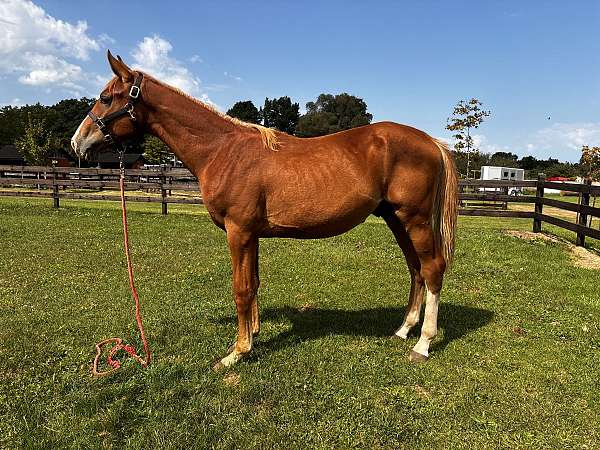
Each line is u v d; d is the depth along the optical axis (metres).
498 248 8.41
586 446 2.72
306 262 7.34
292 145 3.62
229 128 3.63
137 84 3.60
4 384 3.31
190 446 2.64
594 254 8.32
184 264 7.13
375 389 3.31
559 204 9.66
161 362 3.64
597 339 4.26
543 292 5.79
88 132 3.68
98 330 4.32
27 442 2.65
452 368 3.67
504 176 36.09
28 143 42.62
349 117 75.62
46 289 5.62
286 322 4.70
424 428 2.87
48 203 16.61
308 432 2.80
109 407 3.01
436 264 3.76
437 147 3.71
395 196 3.62
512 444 2.73
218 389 3.26
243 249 3.59
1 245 8.23
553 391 3.32
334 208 3.52
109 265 6.96
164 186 13.30
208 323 4.56
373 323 4.70
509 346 4.12
